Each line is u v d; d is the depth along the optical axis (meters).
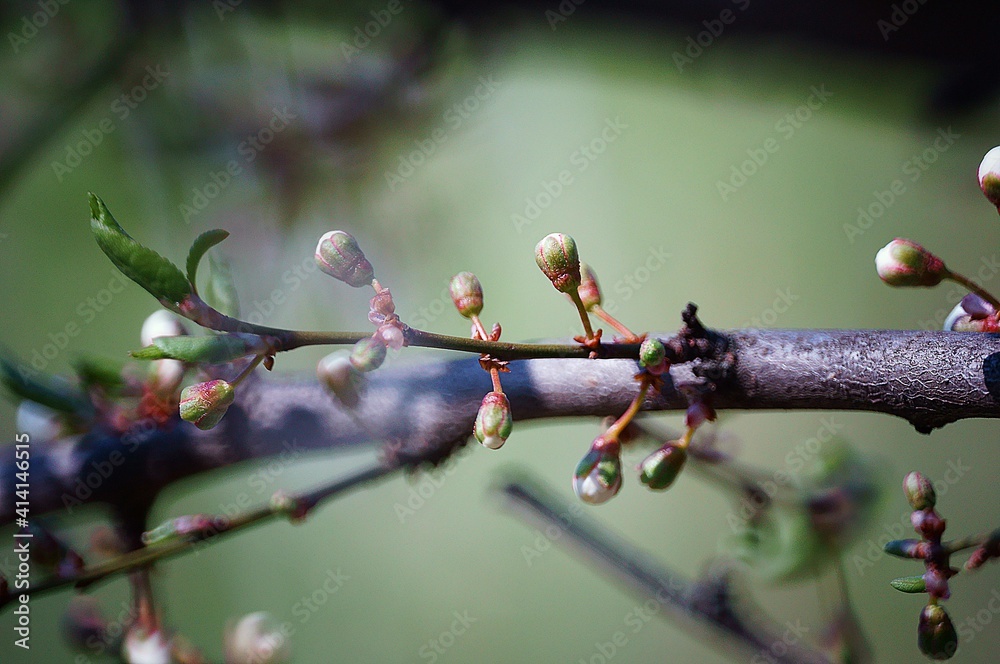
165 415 0.24
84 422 0.24
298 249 0.35
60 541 0.23
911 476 0.22
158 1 0.33
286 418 0.24
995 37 0.31
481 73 0.37
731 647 0.27
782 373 0.22
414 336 0.21
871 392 0.21
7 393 0.24
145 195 0.36
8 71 0.32
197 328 0.24
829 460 0.26
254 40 0.34
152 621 0.24
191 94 0.34
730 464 0.26
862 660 0.26
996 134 0.37
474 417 0.23
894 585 0.22
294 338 0.20
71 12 0.32
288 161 0.35
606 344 0.21
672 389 0.22
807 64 0.35
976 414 0.21
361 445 0.24
